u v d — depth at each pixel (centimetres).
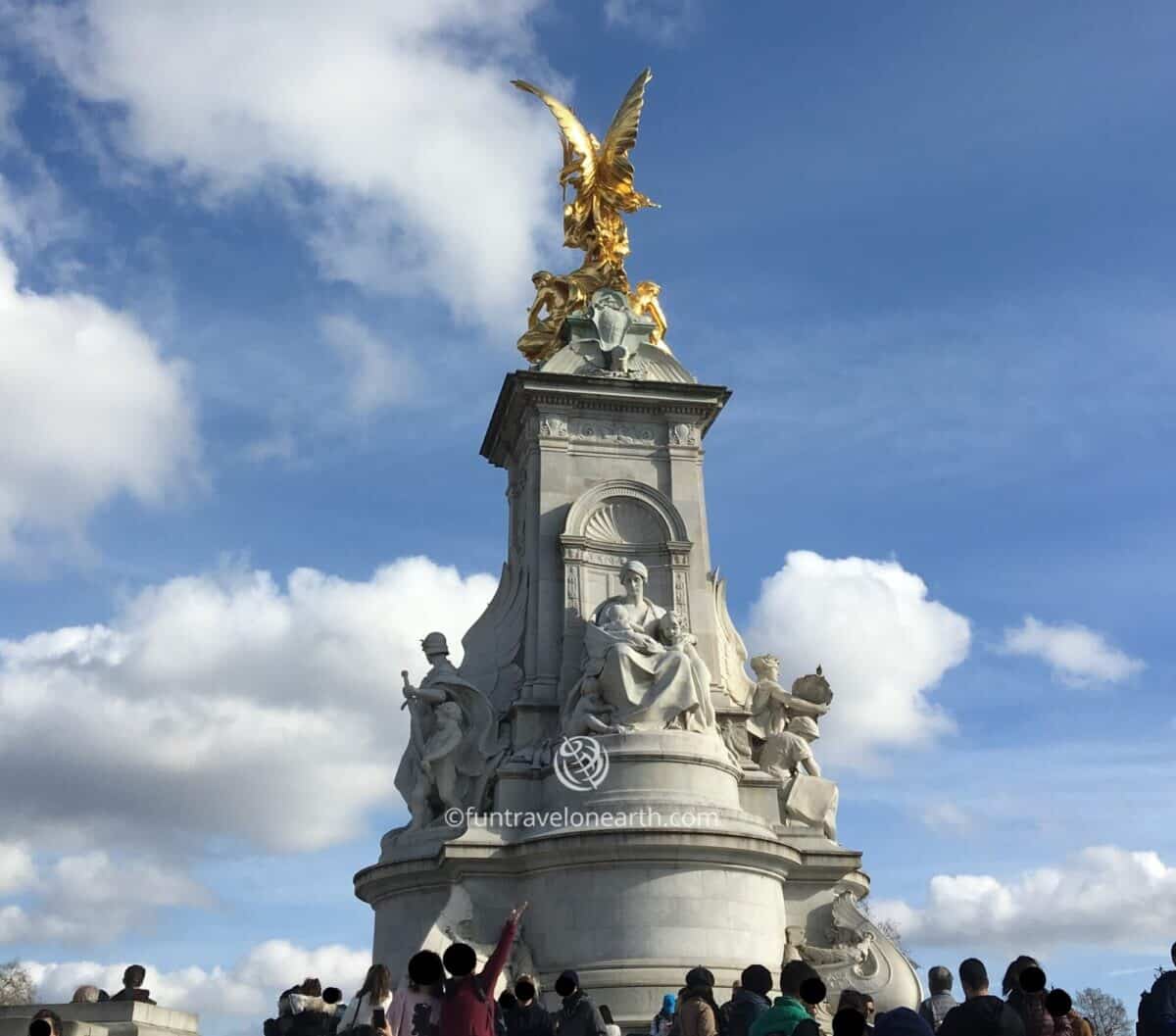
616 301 3269
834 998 2461
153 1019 1530
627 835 2381
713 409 3155
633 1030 2244
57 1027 1296
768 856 2488
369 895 2759
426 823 2745
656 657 2648
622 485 3027
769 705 2997
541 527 2967
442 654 2905
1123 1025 5628
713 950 2358
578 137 3516
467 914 2441
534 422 3069
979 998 968
